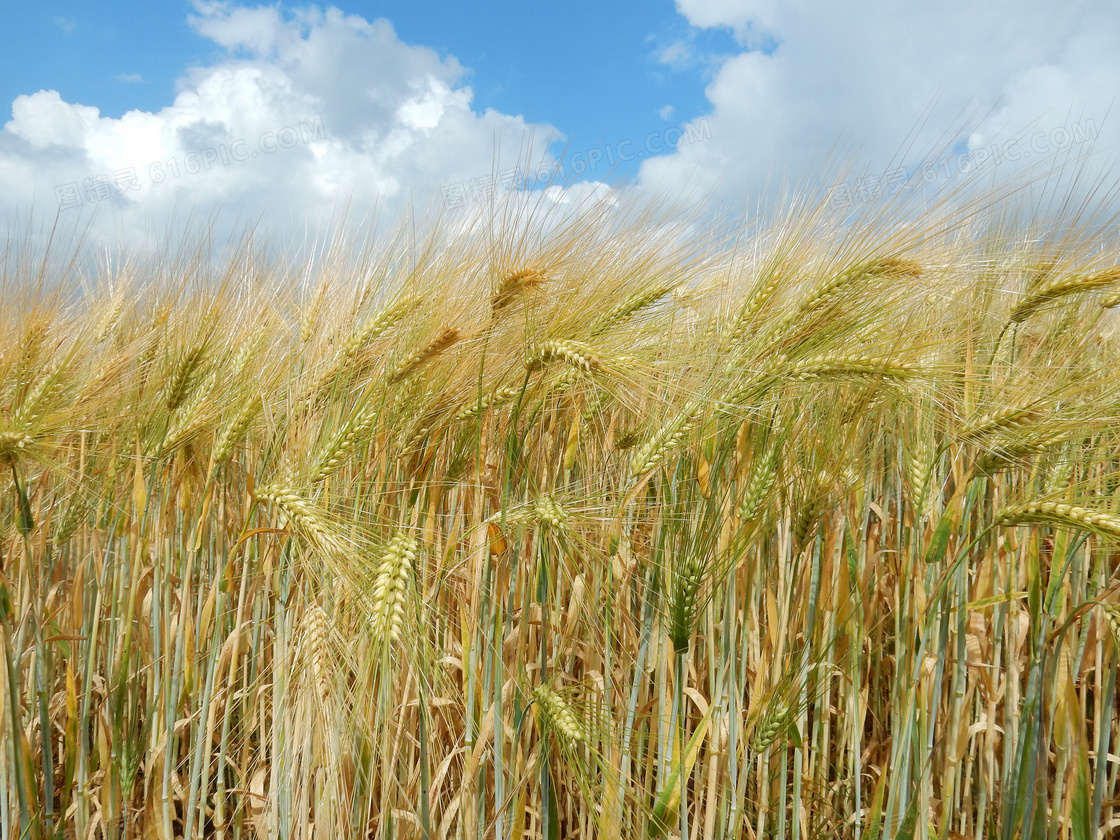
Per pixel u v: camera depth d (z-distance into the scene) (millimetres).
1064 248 920
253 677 858
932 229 797
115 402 854
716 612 845
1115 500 719
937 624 854
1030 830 778
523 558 857
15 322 805
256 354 879
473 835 743
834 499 806
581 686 805
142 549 876
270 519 773
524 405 787
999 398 784
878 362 734
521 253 822
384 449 785
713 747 779
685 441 753
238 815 830
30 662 861
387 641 641
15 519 782
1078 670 817
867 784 901
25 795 744
